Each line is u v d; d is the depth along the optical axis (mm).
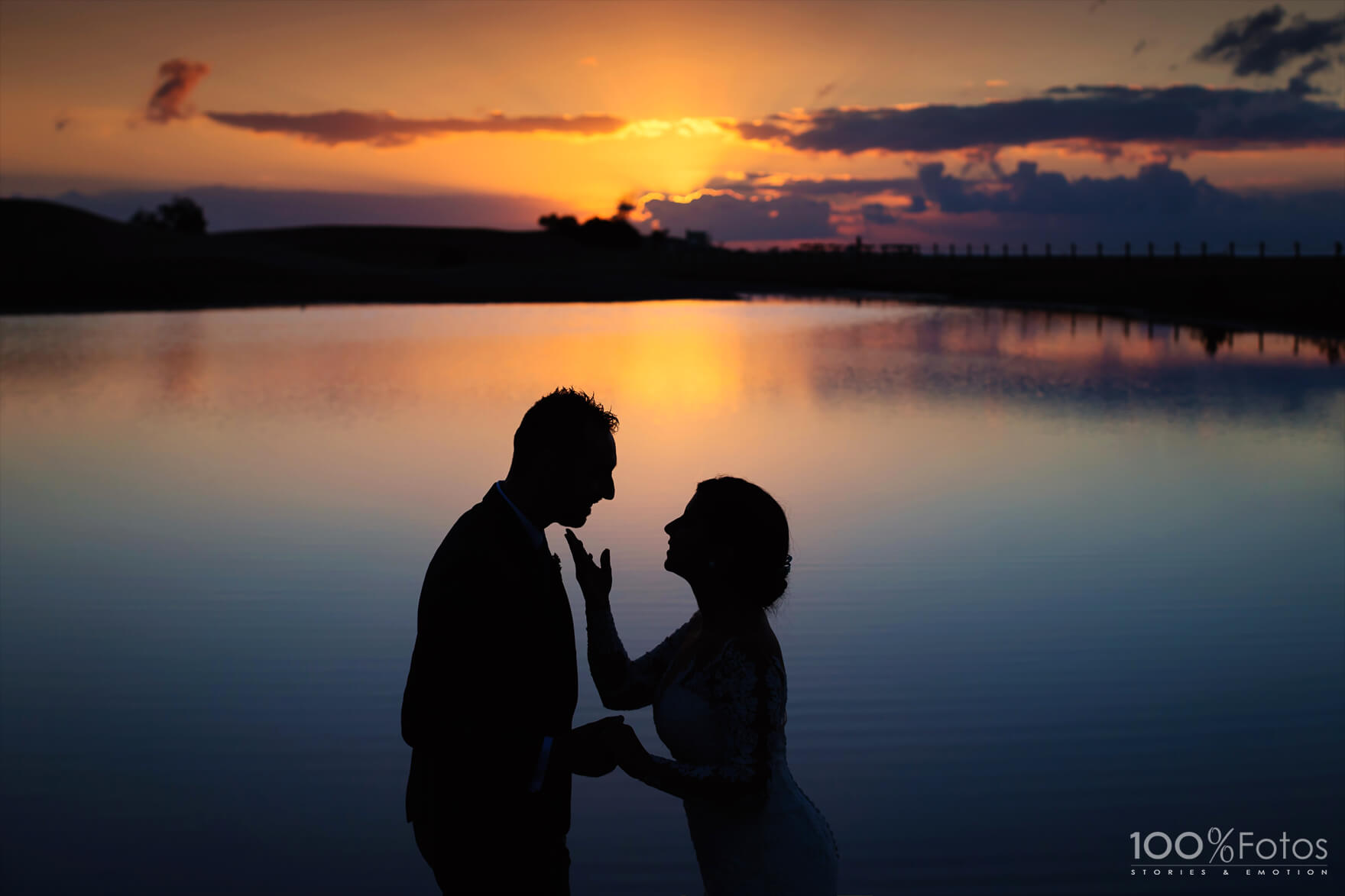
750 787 2021
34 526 7504
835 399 13922
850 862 3359
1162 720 4375
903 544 7027
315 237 96688
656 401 13789
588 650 2428
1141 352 20719
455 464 9609
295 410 12930
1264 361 19047
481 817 2074
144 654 5098
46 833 3525
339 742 4180
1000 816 3635
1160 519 7691
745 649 2055
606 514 7816
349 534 7258
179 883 3232
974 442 10805
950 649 5156
